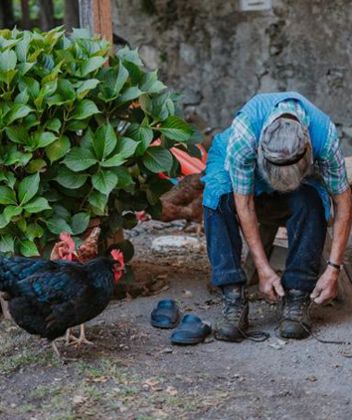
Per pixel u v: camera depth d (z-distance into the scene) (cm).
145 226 666
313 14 791
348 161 505
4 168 450
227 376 400
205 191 443
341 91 791
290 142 382
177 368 409
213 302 491
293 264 435
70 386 389
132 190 466
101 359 417
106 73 465
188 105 857
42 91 439
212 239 440
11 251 448
